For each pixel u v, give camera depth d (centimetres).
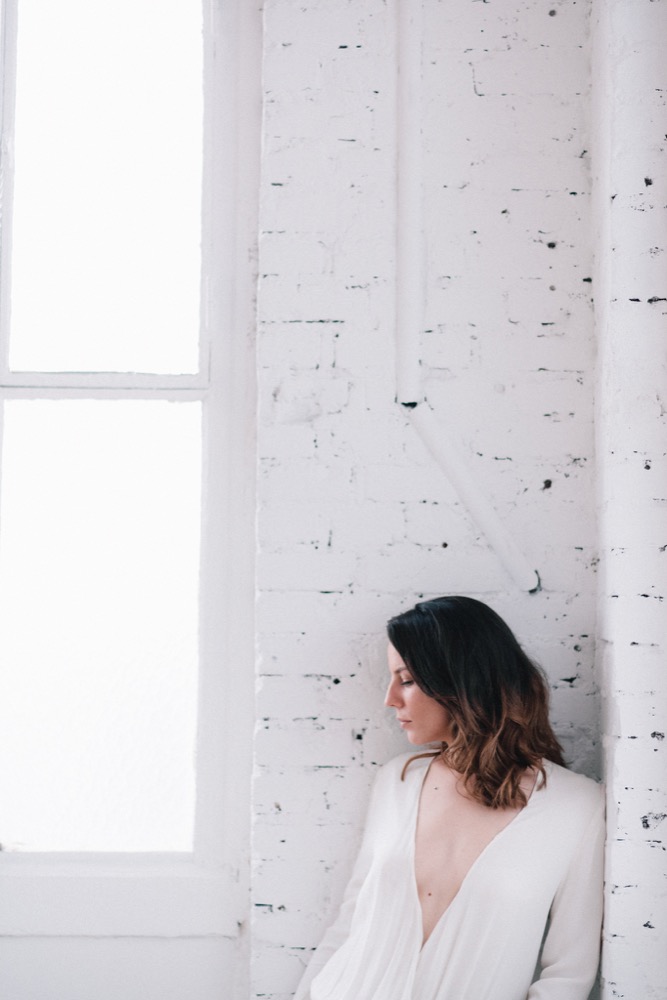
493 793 165
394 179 196
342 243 195
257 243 209
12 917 197
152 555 208
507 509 193
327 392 193
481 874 160
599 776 185
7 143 213
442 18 198
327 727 190
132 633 207
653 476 175
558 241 196
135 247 213
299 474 192
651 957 167
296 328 194
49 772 205
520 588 191
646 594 174
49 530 208
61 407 210
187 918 197
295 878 188
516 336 195
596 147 193
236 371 207
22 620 206
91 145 215
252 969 187
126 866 201
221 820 201
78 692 206
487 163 197
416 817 170
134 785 205
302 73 198
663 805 170
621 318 179
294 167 196
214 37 213
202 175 213
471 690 169
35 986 196
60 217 213
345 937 177
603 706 182
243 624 203
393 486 192
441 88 198
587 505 192
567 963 166
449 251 196
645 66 180
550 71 198
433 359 194
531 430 193
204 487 206
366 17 198
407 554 192
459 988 158
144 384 209
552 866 164
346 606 191
